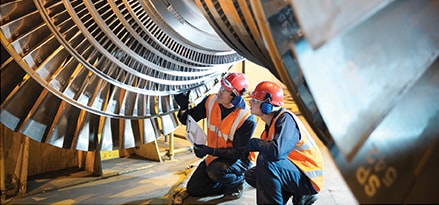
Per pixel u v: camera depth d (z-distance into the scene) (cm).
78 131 250
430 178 134
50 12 219
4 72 220
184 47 256
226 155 240
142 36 236
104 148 270
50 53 229
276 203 218
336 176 304
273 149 202
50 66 228
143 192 259
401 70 152
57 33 222
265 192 219
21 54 216
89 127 259
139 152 342
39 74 221
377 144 139
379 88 145
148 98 278
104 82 247
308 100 153
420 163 138
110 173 288
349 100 138
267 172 217
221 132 248
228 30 212
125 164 316
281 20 142
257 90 220
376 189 133
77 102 237
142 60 245
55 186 260
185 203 243
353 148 136
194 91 314
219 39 265
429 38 163
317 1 134
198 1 215
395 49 152
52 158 289
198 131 252
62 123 244
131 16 227
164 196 253
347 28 140
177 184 276
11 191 240
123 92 259
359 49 143
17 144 240
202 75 296
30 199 239
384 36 150
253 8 139
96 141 265
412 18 160
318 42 133
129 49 238
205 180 252
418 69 156
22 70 229
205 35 253
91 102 244
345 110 137
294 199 229
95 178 280
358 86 141
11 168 240
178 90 290
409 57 155
